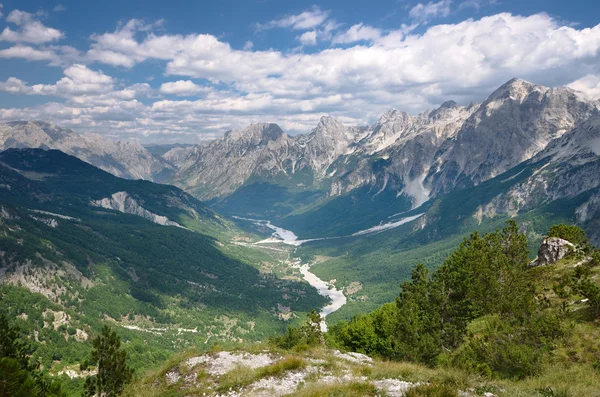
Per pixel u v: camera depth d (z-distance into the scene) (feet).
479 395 105.60
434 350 177.27
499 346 153.69
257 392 126.21
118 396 139.64
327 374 136.46
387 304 255.91
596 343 148.77
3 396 81.05
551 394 106.93
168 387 140.36
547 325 157.38
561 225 326.65
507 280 208.03
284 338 201.87
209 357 160.86
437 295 203.82
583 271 206.18
